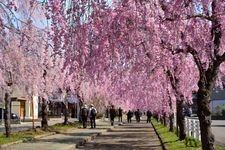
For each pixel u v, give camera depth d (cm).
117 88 3114
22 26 1969
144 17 982
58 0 1057
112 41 1061
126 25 1016
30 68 2253
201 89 1269
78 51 1115
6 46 1989
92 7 1047
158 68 1568
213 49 1192
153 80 2266
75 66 1191
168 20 1022
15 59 2092
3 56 2031
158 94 3030
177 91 2419
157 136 3622
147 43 1070
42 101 3888
